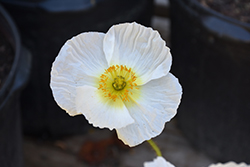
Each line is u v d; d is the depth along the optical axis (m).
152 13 0.71
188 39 0.61
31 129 0.69
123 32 0.40
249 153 0.63
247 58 0.55
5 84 0.50
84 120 0.68
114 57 0.41
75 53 0.40
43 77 0.64
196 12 0.58
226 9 0.59
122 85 0.41
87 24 0.61
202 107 0.63
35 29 0.61
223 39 0.55
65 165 0.67
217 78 0.59
